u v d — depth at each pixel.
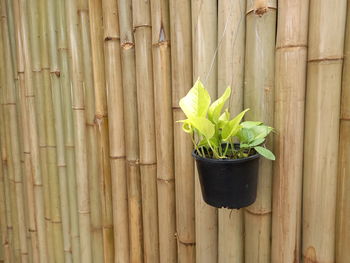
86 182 1.09
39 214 1.28
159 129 0.86
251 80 0.67
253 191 0.61
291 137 0.63
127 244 1.02
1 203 1.46
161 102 0.84
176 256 0.91
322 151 0.61
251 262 0.72
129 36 0.90
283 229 0.66
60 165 1.17
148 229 0.94
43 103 1.17
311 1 0.59
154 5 0.81
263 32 0.63
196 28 0.73
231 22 0.68
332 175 0.62
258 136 0.58
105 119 1.01
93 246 1.11
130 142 0.95
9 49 1.27
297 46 0.60
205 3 0.72
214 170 0.57
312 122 0.62
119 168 0.98
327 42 0.58
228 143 0.62
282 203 0.65
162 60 0.82
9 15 1.24
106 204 1.04
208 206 0.78
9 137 1.36
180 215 0.84
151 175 0.91
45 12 1.10
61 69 1.09
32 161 1.25
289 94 0.62
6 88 1.32
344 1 0.57
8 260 1.50
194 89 0.58
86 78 1.02
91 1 0.96
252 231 0.71
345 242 0.62
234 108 0.70
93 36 0.97
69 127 1.12
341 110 0.60
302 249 0.67
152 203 0.93
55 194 1.20
